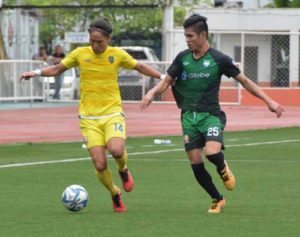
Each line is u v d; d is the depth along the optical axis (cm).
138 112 5891
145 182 2689
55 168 3062
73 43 9469
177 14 10919
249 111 6081
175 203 2262
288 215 2056
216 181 2692
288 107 6619
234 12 7794
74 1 10762
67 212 2111
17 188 2561
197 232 1836
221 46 7512
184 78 2056
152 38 11169
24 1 10094
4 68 6575
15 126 4912
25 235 1811
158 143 3991
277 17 7775
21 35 9969
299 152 3622
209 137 2036
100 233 1825
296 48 7031
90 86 2103
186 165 3155
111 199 2317
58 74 2134
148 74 2128
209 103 2050
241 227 1894
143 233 1825
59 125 4991
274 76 7288
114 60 2105
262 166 3133
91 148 2088
